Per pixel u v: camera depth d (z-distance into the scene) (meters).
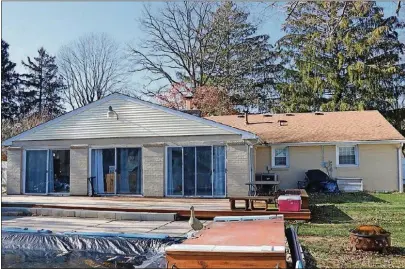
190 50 31.89
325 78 28.86
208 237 6.68
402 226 9.77
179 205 12.66
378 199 15.08
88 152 16.41
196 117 15.43
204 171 15.24
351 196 16.14
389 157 18.44
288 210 10.77
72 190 16.38
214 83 32.09
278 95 32.91
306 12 15.05
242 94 32.72
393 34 26.89
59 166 16.75
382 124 19.86
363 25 27.19
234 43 32.28
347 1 12.55
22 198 15.21
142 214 11.37
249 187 14.72
